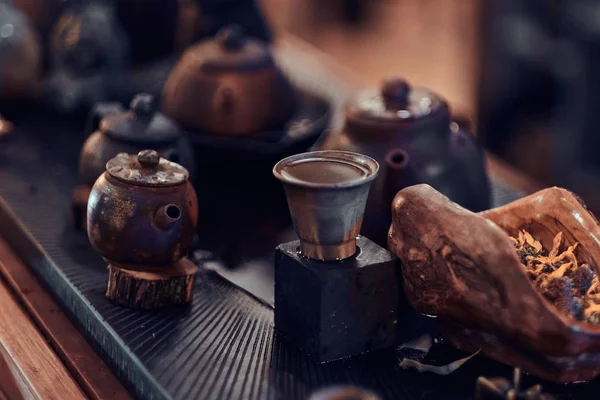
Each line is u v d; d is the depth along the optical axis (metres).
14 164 1.26
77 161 1.28
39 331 1.00
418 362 0.91
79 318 1.00
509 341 0.88
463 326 0.91
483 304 0.87
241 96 1.19
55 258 1.05
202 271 1.06
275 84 1.21
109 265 0.99
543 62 2.12
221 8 1.36
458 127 1.09
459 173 1.04
